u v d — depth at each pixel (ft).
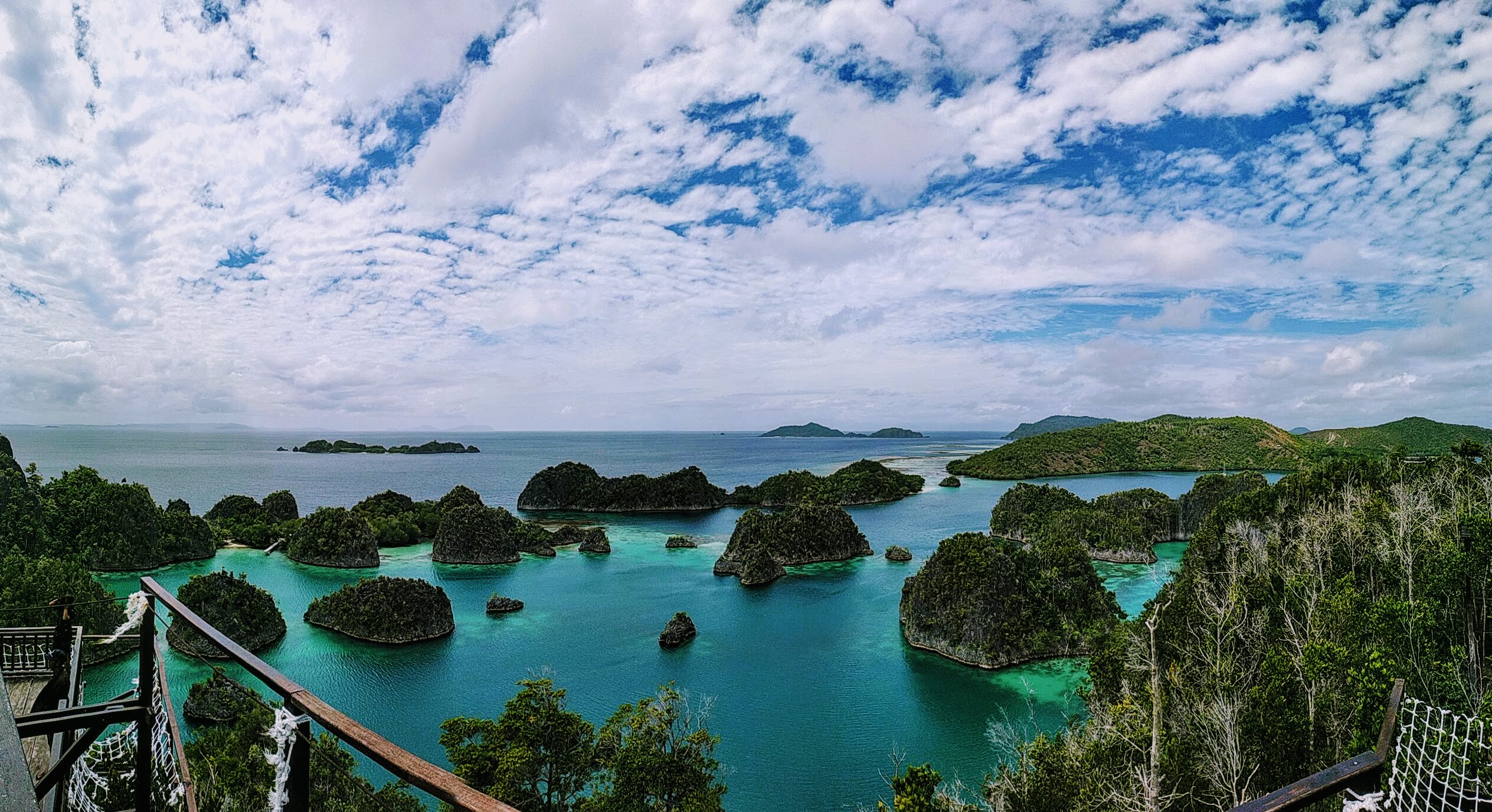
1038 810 100.27
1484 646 104.73
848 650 220.64
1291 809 15.85
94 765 42.04
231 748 92.12
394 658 211.82
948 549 230.48
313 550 333.62
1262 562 157.38
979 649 207.82
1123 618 225.15
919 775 95.66
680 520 501.97
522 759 104.73
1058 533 359.05
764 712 178.19
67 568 200.95
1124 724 107.76
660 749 109.19
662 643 223.51
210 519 411.34
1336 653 95.55
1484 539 111.04
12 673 50.06
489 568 334.03
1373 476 197.77
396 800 97.96
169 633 204.95
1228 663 114.83
